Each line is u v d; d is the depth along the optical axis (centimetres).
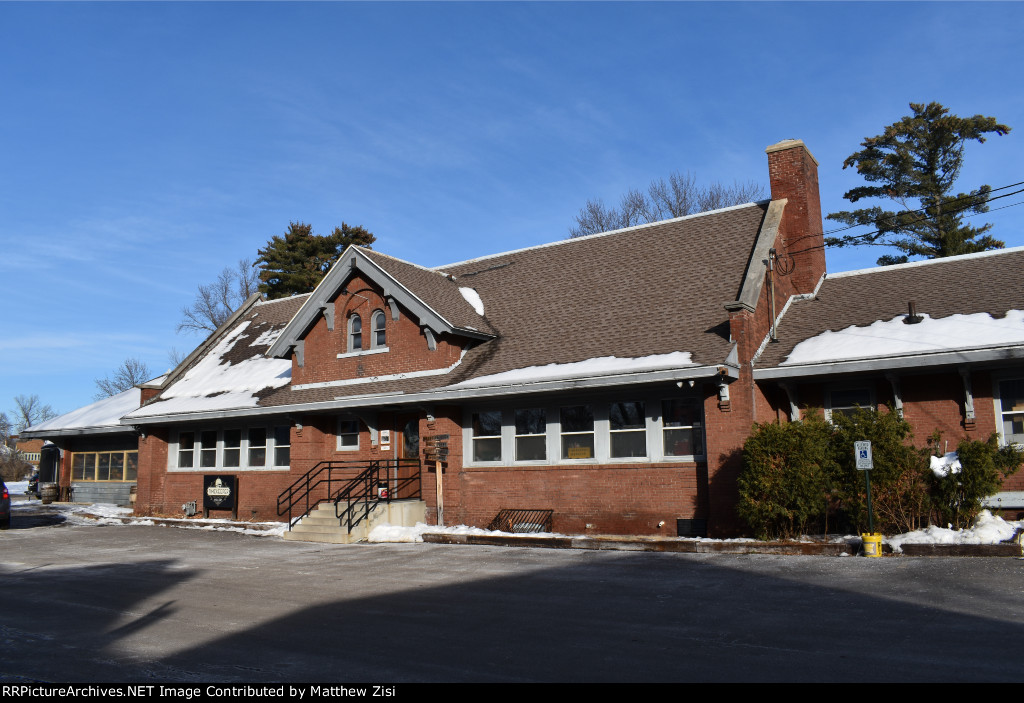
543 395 1997
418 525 2106
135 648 965
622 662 841
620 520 1884
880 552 1415
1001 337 1551
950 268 1952
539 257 2583
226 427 2814
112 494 3441
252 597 1297
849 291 2034
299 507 2473
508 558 1625
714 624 995
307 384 2492
